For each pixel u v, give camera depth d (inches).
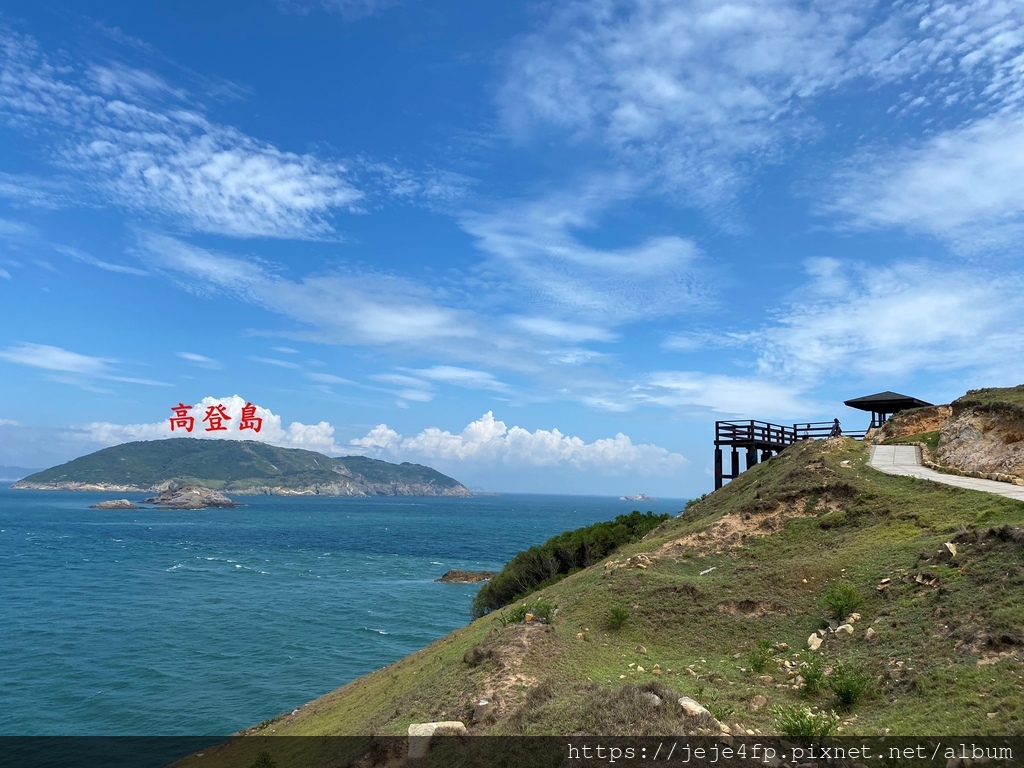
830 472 1288.1
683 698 536.7
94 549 4566.9
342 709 1123.3
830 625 762.2
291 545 5231.3
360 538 6013.8
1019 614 575.2
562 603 1039.6
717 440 1863.9
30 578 3216.0
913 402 1862.7
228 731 1342.3
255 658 1881.2
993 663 537.0
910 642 639.1
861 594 796.0
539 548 1956.2
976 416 1339.8
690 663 753.0
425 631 2255.2
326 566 3956.7
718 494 1704.0
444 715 668.7
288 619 2396.7
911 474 1229.1
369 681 1284.4
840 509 1139.3
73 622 2271.2
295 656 1911.9
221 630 2208.4
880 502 1092.5
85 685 1608.0
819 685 633.0
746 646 786.8
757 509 1217.4
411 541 5797.2
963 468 1238.3
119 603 2630.4
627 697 530.3
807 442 1598.2
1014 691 489.1
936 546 819.4
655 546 1253.7
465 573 3435.0
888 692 578.6
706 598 904.9
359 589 3102.9
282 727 1214.3
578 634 854.5
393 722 732.0
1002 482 1111.6
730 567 1038.4
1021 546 684.7
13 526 6427.2
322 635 2167.8
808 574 897.5
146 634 2127.2
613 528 1932.8
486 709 633.6
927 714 506.0
